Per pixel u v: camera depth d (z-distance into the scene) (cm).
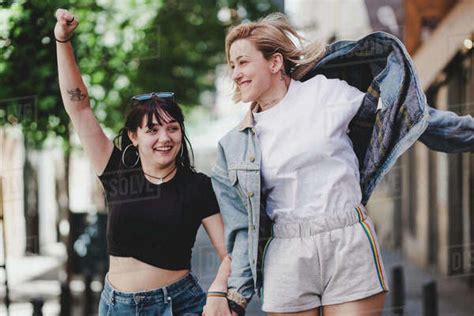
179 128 307
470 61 808
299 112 295
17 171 560
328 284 293
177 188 308
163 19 765
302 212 293
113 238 306
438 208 1018
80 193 1355
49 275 1008
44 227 1334
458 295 831
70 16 299
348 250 288
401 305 675
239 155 301
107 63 633
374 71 314
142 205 304
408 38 845
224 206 307
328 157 291
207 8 852
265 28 296
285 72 304
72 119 311
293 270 292
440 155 995
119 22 631
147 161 308
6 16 483
